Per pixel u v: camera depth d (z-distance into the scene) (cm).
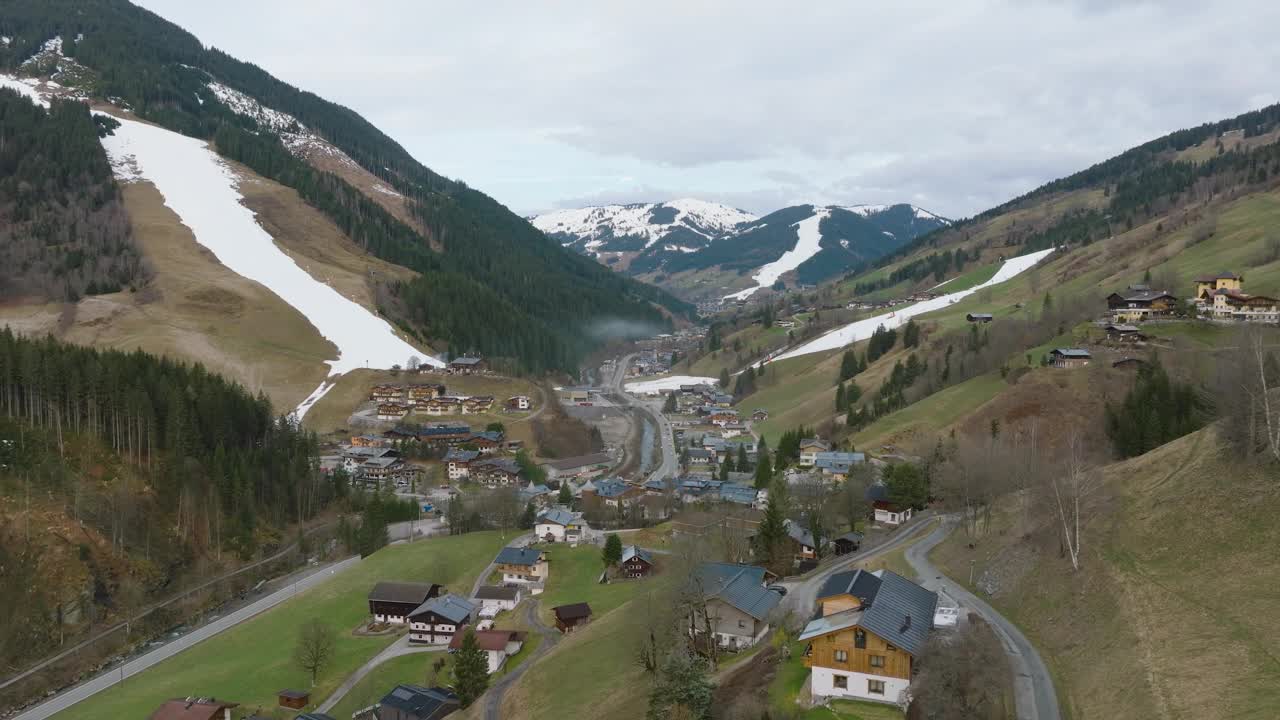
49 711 9344
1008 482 10456
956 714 5000
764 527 10019
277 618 12075
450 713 8688
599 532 15775
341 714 9131
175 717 8681
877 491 12600
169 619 12144
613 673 7881
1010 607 7281
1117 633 5781
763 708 5794
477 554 14500
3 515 11819
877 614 5919
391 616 12006
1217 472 7038
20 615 10738
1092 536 7288
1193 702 4575
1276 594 5250
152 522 13800
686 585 7569
